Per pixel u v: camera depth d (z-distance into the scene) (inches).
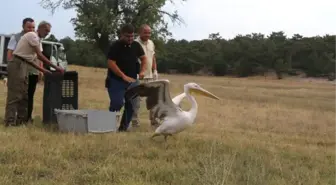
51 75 377.1
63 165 250.5
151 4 1537.9
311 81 2933.1
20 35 380.5
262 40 3607.3
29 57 369.7
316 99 1081.4
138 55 383.2
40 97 665.6
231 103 753.6
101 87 1064.2
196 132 383.6
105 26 1517.0
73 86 392.2
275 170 258.2
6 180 214.7
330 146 362.0
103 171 235.3
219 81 2198.6
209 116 527.2
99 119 347.3
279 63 3284.9
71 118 347.3
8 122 367.9
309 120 542.3
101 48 1611.7
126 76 370.6
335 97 1199.6
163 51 1654.8
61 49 1261.1
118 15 1563.7
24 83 371.6
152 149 295.1
